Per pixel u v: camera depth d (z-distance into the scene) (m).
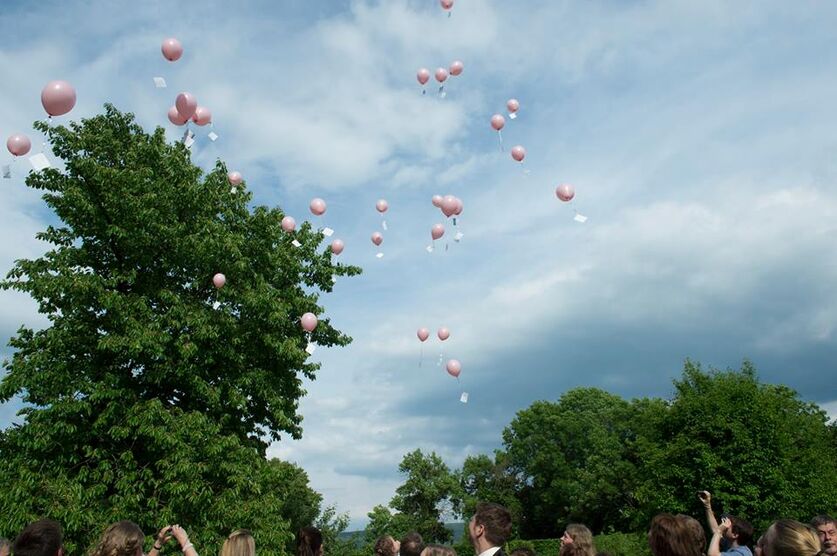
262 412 19.25
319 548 6.41
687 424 31.20
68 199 16.08
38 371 14.98
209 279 18.27
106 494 15.36
